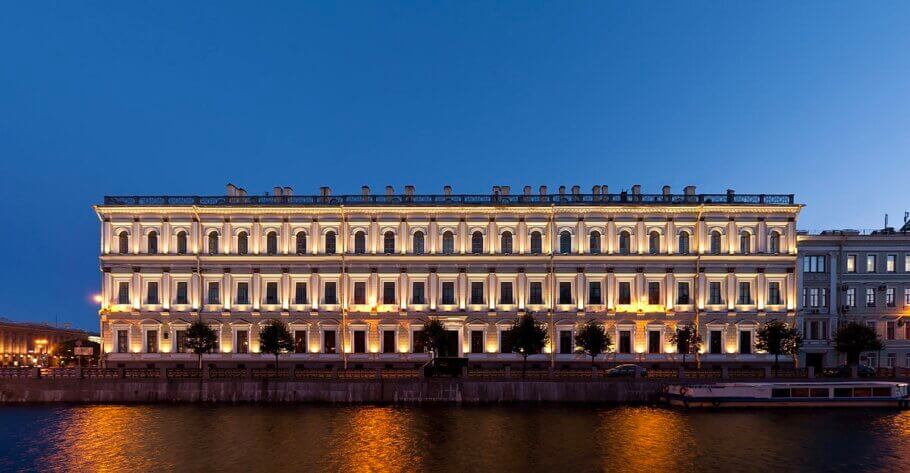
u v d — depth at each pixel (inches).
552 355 2463.1
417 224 2539.4
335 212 2529.5
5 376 2105.1
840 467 1338.6
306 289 2527.1
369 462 1360.7
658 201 2568.9
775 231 2522.1
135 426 1712.6
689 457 1400.1
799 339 2313.0
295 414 1857.8
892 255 2593.5
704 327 2477.9
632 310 2491.4
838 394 1947.6
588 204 2519.7
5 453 1464.1
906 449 1473.9
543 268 2512.3
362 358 2491.4
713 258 2486.5
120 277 2519.7
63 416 1847.9
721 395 1925.4
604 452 1434.5
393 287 2532.0
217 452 1450.5
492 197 2588.6
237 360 2488.9
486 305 2508.6
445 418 1793.8
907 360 2564.0
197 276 2507.4
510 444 1503.4
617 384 2048.5
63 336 4825.3
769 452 1441.9
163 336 2493.8
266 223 2536.9
